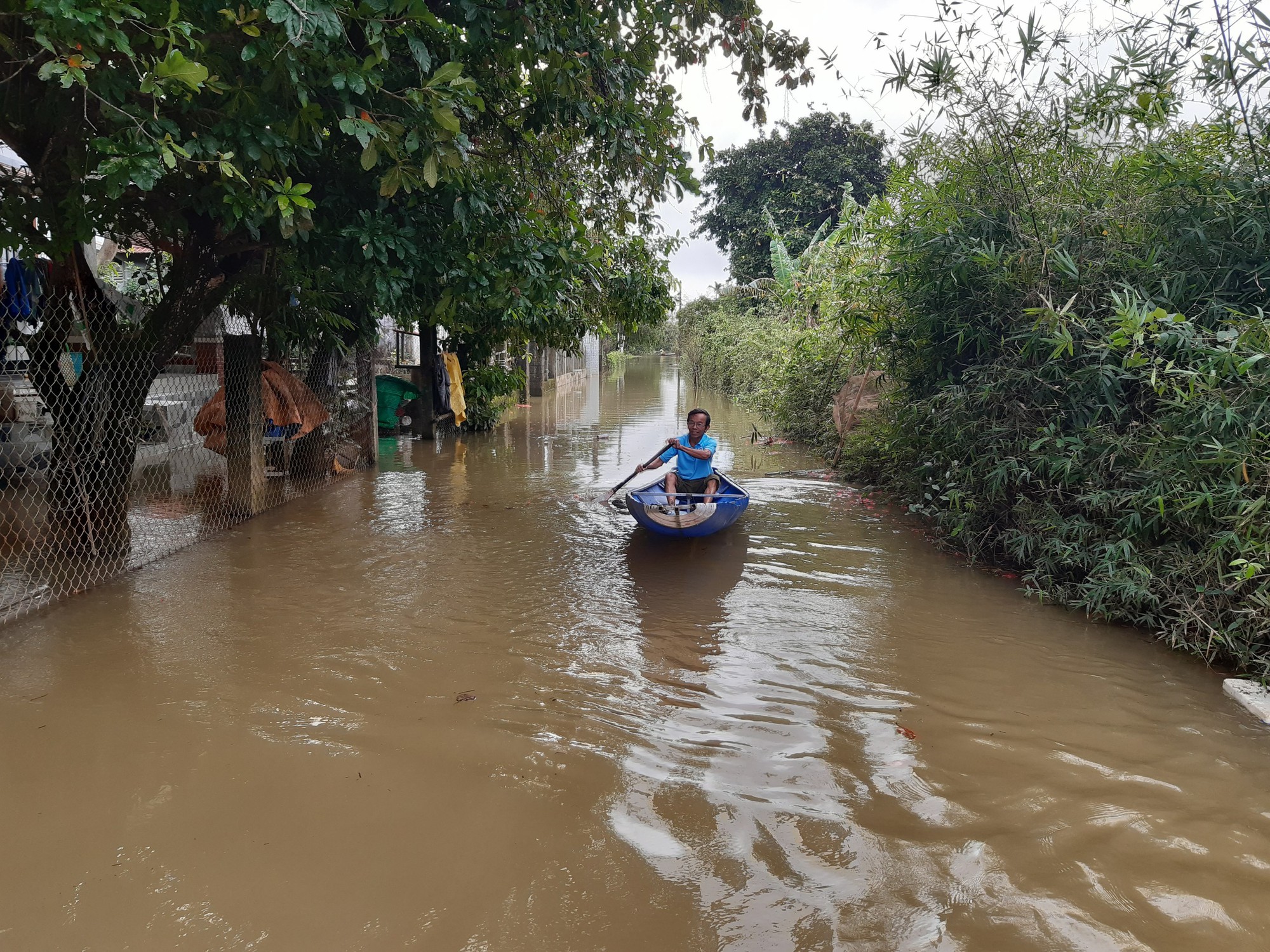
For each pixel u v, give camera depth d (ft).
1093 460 17.60
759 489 31.12
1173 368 15.47
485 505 27.58
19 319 21.34
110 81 12.42
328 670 13.96
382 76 14.26
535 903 8.32
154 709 12.42
